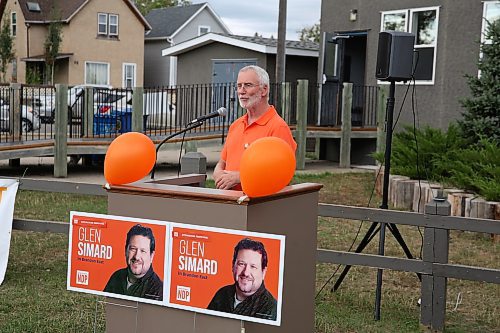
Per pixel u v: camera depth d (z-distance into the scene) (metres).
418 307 5.25
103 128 13.40
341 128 14.44
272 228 3.06
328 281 5.71
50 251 6.70
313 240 3.40
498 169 8.26
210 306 2.98
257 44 19.06
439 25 13.33
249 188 2.88
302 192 3.25
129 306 3.19
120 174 3.20
